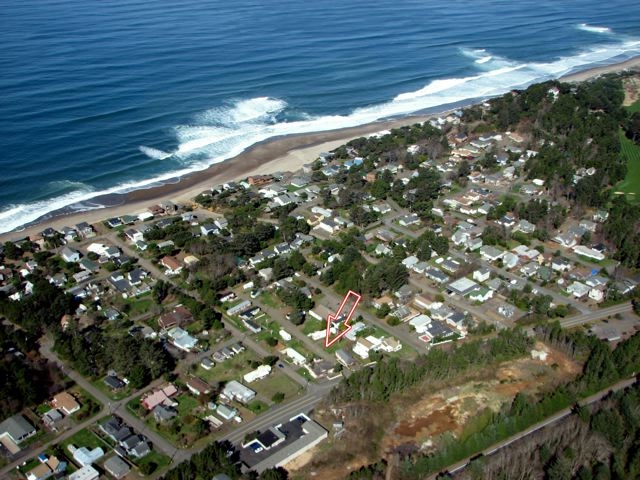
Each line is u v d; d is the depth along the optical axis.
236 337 158.38
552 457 118.69
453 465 119.25
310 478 116.25
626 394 130.50
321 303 172.38
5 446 123.44
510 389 139.62
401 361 147.88
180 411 133.25
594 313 169.00
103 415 131.75
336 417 131.12
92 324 160.62
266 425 129.12
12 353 149.50
